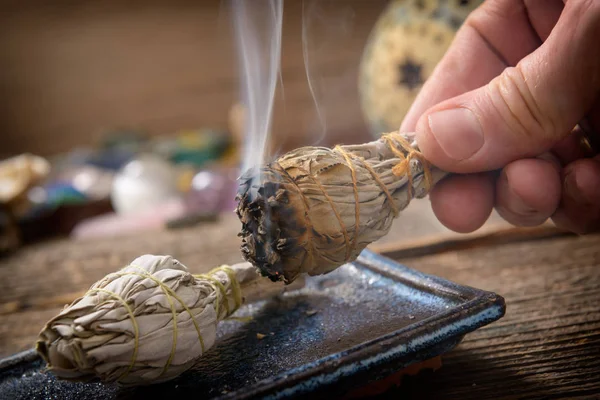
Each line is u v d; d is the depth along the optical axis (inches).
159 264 10.4
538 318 12.1
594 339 11.4
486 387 10.7
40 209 23.6
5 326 14.1
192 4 47.1
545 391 10.5
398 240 16.4
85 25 46.3
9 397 10.6
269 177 10.2
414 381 11.0
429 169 11.2
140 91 47.4
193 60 47.6
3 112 46.2
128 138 37.9
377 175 10.6
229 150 32.9
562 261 14.0
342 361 9.8
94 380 10.0
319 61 47.6
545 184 10.8
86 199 25.8
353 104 46.4
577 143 12.1
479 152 10.8
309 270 10.5
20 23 45.6
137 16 46.8
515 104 10.5
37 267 17.7
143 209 24.8
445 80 12.6
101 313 9.7
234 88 47.9
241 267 11.5
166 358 9.9
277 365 10.4
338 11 47.8
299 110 46.1
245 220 10.3
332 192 10.2
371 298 11.8
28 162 22.2
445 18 20.3
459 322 10.3
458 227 11.7
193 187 24.3
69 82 46.6
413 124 12.7
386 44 21.5
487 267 14.2
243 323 11.7
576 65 10.2
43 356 9.8
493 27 12.5
